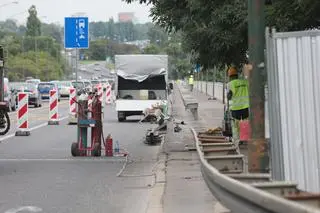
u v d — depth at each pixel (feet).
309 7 118.42
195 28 152.05
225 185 57.67
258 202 48.29
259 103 77.61
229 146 106.63
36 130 256.32
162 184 117.70
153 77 304.71
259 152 77.71
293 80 80.69
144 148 188.24
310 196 55.06
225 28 145.18
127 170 141.79
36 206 100.63
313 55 80.38
